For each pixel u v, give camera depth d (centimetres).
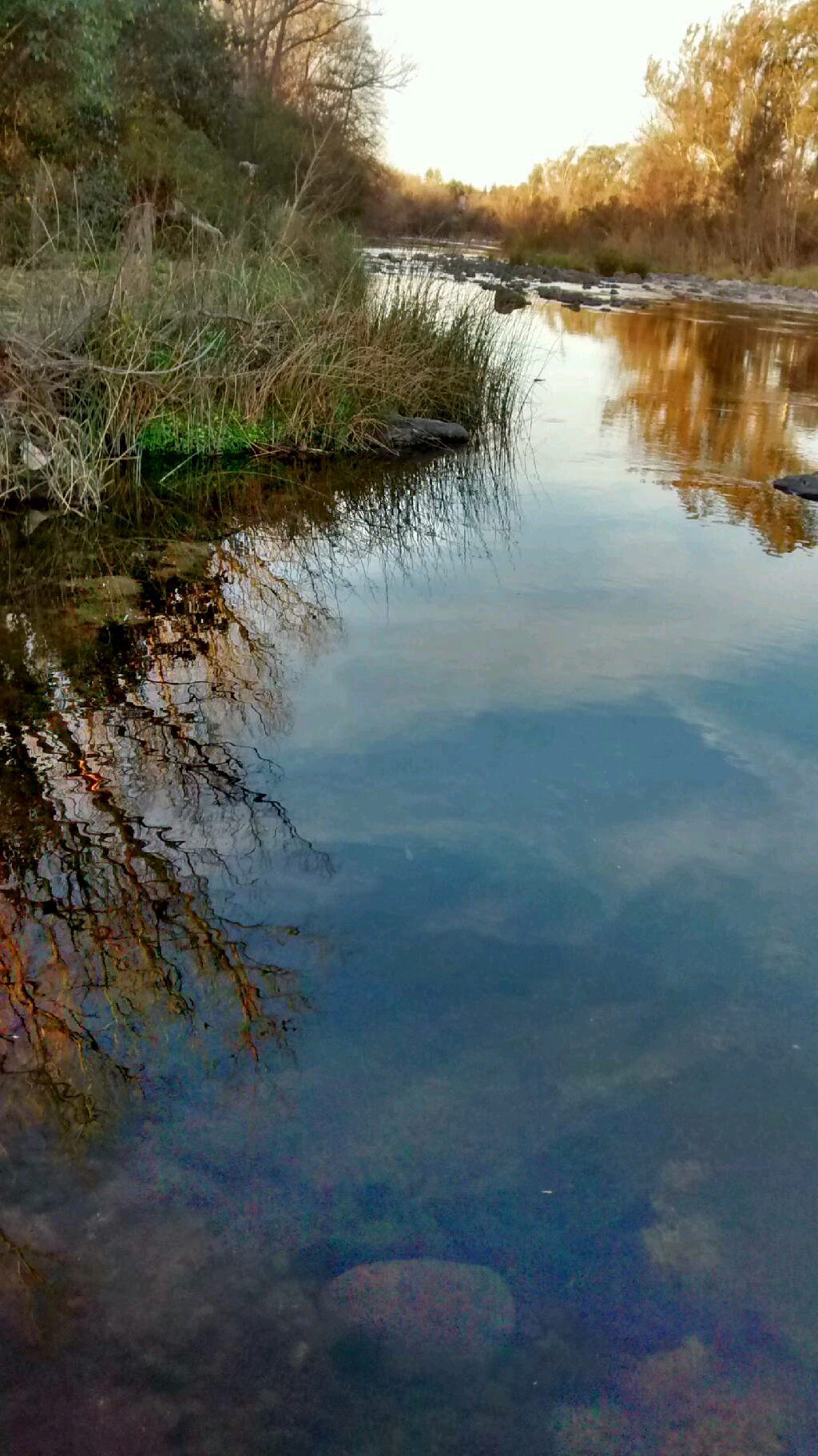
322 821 210
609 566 396
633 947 175
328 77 1728
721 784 229
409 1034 154
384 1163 133
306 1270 119
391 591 363
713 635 321
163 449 575
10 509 462
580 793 223
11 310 524
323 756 238
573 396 826
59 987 162
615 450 634
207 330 596
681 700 272
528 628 325
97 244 755
